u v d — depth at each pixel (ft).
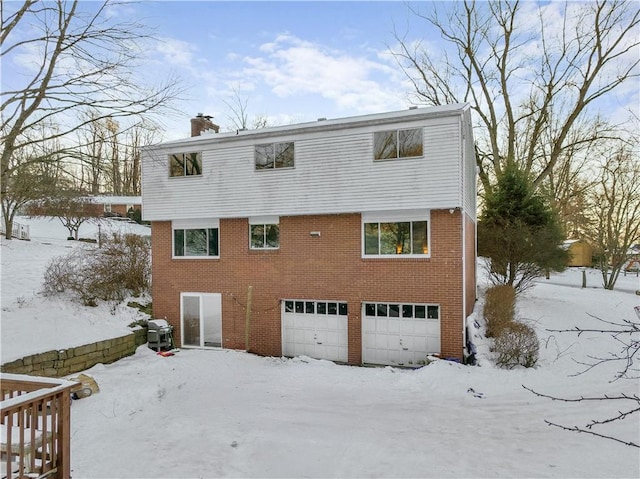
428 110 42.37
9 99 33.76
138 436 24.61
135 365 40.40
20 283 52.49
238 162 48.08
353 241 44.24
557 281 111.75
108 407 28.73
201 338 51.29
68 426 16.99
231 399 32.01
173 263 52.49
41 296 46.85
